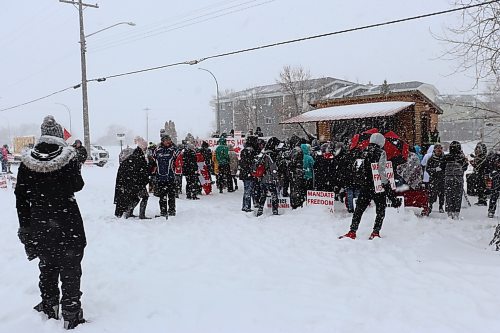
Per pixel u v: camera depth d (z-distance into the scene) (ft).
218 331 14.15
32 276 19.79
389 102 55.42
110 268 20.68
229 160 48.24
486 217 32.17
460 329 13.69
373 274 19.08
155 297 17.04
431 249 22.50
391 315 14.87
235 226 29.43
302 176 36.73
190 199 43.39
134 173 32.19
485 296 16.21
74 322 14.52
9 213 37.01
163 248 24.21
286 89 156.66
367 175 24.71
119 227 29.50
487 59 24.26
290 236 26.14
